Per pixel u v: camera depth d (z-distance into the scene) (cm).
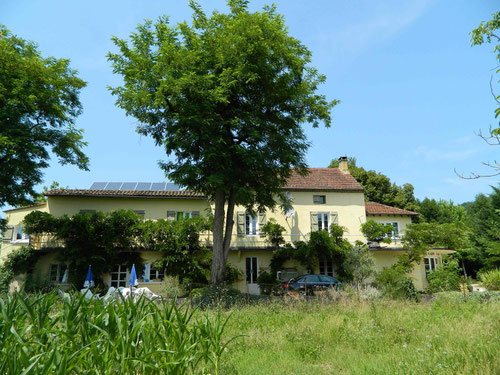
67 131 1966
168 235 2184
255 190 1792
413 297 1505
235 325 877
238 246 2470
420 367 499
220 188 1633
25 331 409
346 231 2484
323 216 2692
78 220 2045
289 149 1778
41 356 351
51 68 1847
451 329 735
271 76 1709
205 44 1675
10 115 1652
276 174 1839
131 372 403
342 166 3094
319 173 3012
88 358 397
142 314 473
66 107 1970
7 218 2291
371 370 512
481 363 492
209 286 1571
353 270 2178
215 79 1617
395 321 874
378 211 2839
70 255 2036
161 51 1516
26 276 2014
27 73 1777
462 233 2353
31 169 1822
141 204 2422
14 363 325
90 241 2064
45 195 2288
